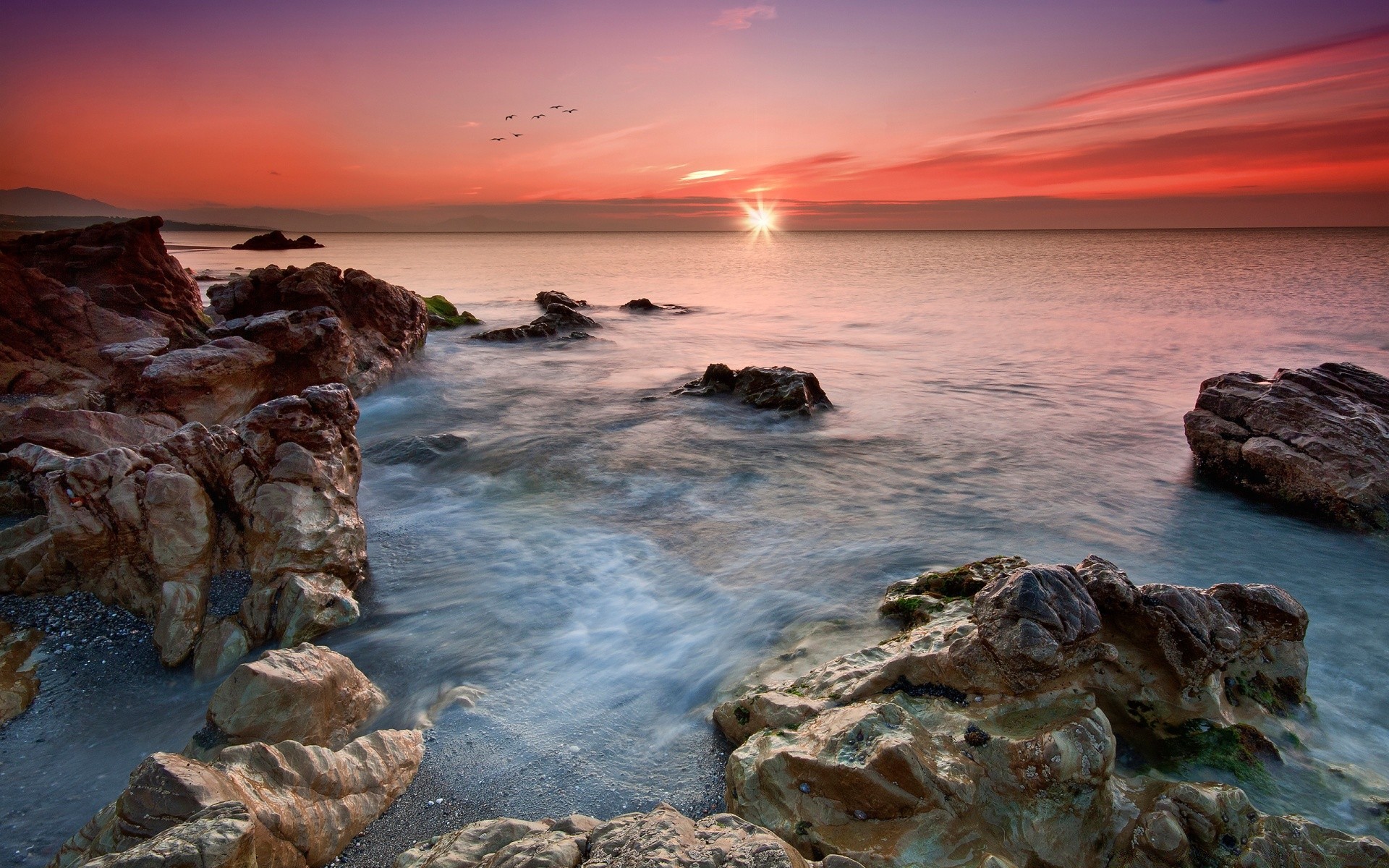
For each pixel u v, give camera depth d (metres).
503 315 39.59
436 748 6.73
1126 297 47.69
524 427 18.02
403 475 14.70
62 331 17.09
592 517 12.48
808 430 17.67
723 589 9.87
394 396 20.86
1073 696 6.00
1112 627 6.49
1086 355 27.62
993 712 5.89
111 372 16.70
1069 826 5.02
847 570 10.35
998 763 5.35
